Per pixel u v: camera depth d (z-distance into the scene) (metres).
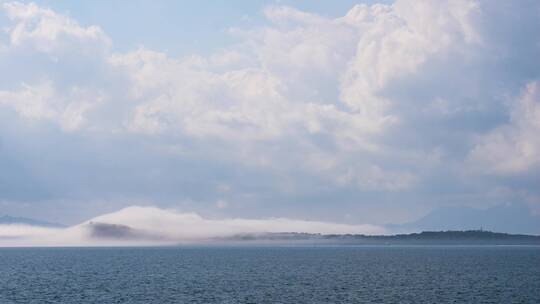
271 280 165.38
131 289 140.12
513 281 162.00
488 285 150.38
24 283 156.25
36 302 117.06
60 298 123.19
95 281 162.38
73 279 169.38
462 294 130.25
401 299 121.62
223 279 169.25
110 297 124.69
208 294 129.88
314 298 123.00
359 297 124.62
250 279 168.88
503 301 119.25
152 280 165.88
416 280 164.50
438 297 125.06
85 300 120.12
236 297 124.62
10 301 118.62
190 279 169.38
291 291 135.50
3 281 162.25
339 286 147.00
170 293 131.75
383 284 152.38
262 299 121.50
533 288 143.25
